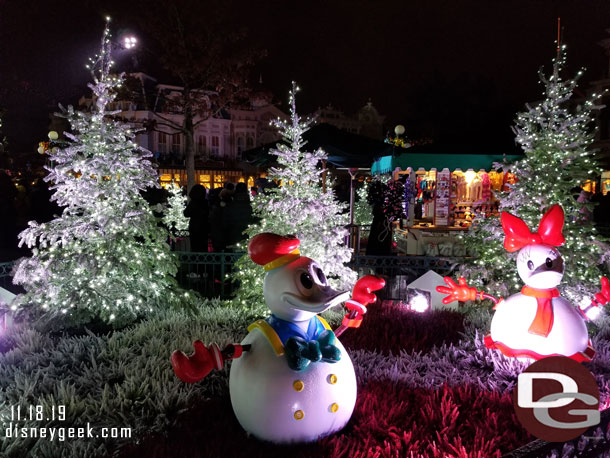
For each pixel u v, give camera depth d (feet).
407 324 21.47
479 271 23.30
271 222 22.22
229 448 10.93
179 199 50.80
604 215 50.31
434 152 44.24
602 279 15.43
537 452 9.63
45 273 19.75
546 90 22.45
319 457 10.46
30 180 72.13
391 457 10.82
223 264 28.40
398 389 14.61
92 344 18.86
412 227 44.32
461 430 12.17
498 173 46.91
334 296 10.33
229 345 10.75
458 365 17.28
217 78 60.03
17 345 18.92
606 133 85.20
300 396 10.43
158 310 22.70
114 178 21.03
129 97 57.72
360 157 34.55
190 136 61.36
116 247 21.02
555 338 13.91
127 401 13.65
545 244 14.01
